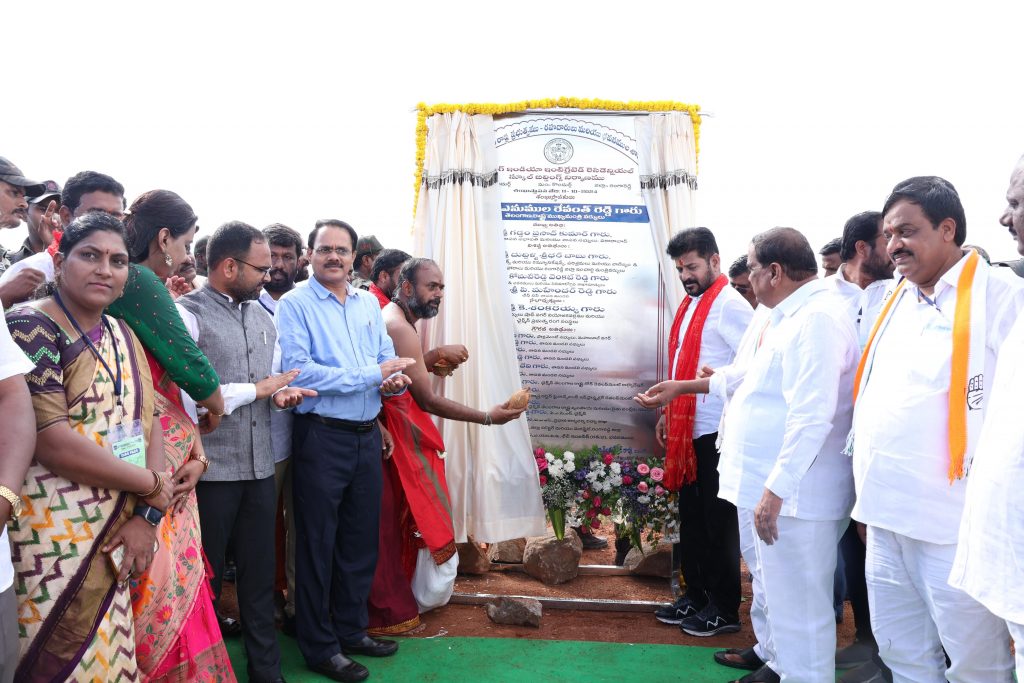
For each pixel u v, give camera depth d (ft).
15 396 5.90
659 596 13.99
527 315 14.03
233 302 9.91
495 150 13.82
